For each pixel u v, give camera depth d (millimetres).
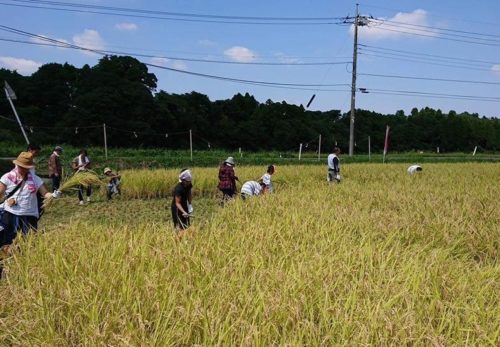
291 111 64562
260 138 59969
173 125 51781
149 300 4172
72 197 16250
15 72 55625
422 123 82000
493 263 6980
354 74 41781
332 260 5250
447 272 5137
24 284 5047
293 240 6492
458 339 3779
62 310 4227
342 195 11773
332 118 79938
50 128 45094
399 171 23062
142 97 49375
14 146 34719
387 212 9266
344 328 3666
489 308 4312
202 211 14055
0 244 6852
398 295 4180
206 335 3645
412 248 6598
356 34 41344
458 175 19891
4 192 6852
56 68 53188
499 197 11469
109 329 3785
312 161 36812
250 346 3459
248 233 6574
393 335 3654
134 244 5738
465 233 7996
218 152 42656
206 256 5340
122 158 29234
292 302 4043
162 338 3678
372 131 74375
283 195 10977
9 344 4059
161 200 16422
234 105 66562
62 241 6000
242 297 4184
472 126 83562
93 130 45219
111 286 4387
